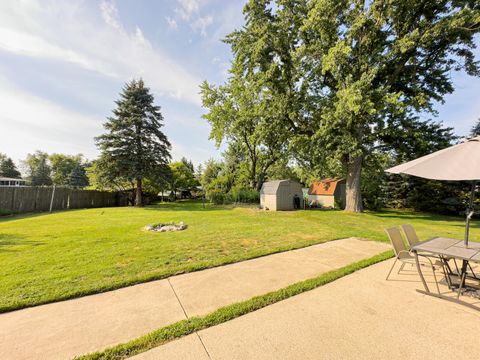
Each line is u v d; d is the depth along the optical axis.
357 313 2.60
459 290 2.93
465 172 2.67
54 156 50.03
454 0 10.47
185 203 23.81
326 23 11.79
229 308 2.65
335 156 12.27
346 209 14.22
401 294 3.07
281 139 16.09
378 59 11.10
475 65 11.34
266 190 17.02
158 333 2.19
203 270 3.95
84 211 14.46
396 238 3.88
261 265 4.20
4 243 5.74
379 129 12.51
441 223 10.77
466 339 2.16
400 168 3.48
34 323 2.37
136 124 19.14
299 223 9.40
